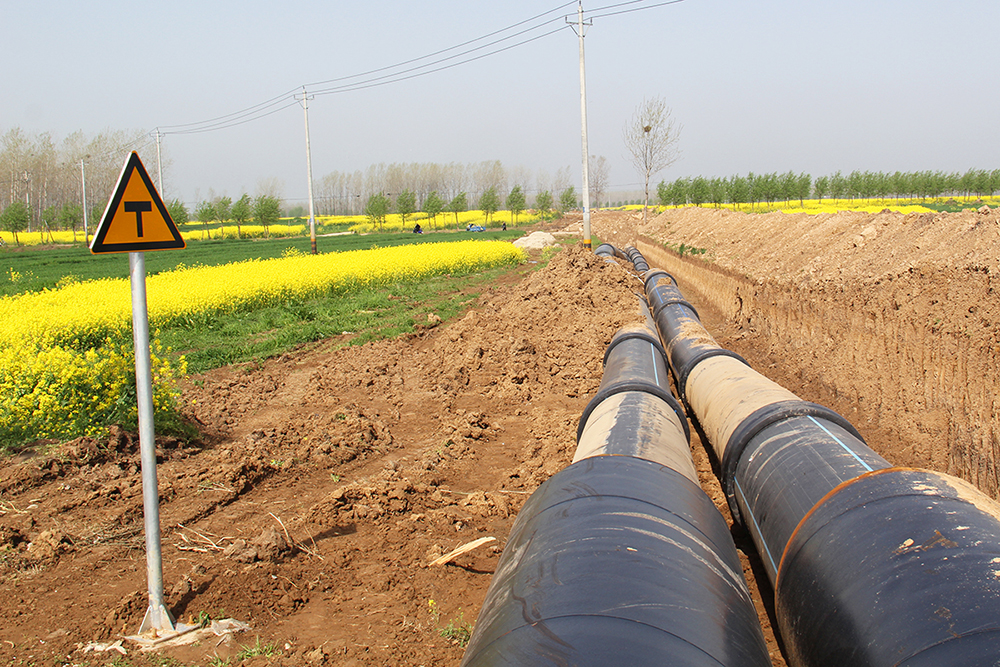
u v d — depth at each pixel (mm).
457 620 4211
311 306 16984
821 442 4133
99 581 4664
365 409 9039
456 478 6770
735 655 2326
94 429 7004
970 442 6113
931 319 7215
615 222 62281
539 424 8219
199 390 9773
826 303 10078
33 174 84125
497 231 71625
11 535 5172
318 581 4707
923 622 2385
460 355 10812
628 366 6957
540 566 2771
